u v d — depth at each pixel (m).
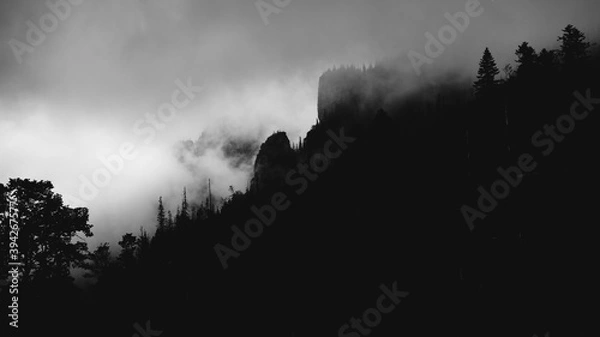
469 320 38.00
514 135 56.28
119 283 43.34
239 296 55.34
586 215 41.53
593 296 34.12
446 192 59.06
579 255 38.34
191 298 52.41
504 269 41.47
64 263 38.12
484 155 59.47
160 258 51.75
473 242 47.69
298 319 48.59
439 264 47.78
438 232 53.00
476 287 41.47
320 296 51.72
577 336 31.55
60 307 34.28
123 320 41.22
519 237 43.81
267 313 50.72
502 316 36.44
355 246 58.69
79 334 35.00
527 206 46.22
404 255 52.34
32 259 36.06
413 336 39.19
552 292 36.22
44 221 36.28
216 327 48.44
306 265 59.31
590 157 47.09
